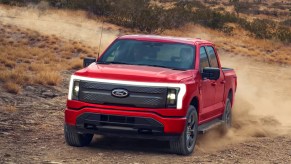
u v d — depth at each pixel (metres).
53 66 21.88
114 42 9.70
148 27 41.12
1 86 14.84
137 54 9.29
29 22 36.25
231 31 46.69
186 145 8.51
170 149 8.55
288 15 77.62
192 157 8.51
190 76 8.70
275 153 9.15
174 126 8.12
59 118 11.65
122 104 8.15
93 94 8.23
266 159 8.60
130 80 8.16
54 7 43.97
